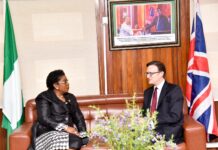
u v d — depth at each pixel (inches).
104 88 137.6
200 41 125.7
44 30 135.0
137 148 60.1
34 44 135.3
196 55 126.2
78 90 137.6
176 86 112.8
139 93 127.9
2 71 135.5
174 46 135.8
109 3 133.7
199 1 133.7
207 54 135.7
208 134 125.9
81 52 136.2
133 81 137.3
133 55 136.3
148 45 135.5
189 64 128.8
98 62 136.5
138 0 133.7
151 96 116.1
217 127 127.6
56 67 136.5
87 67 136.7
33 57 135.9
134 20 134.6
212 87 136.7
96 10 134.2
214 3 133.9
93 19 134.8
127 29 135.0
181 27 135.0
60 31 135.1
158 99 112.9
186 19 134.7
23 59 135.7
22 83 136.4
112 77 137.3
